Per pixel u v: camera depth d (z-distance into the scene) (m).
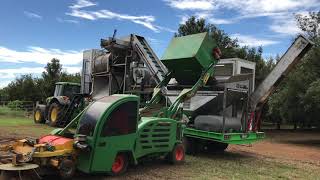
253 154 14.05
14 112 34.31
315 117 20.08
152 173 9.31
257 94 13.67
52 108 21.52
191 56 12.15
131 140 8.84
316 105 19.09
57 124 20.94
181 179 8.87
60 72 44.28
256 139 13.23
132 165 9.86
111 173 8.62
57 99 21.50
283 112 20.70
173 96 12.39
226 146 14.20
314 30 21.50
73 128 10.34
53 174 8.02
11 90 46.47
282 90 20.69
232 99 13.08
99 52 19.86
